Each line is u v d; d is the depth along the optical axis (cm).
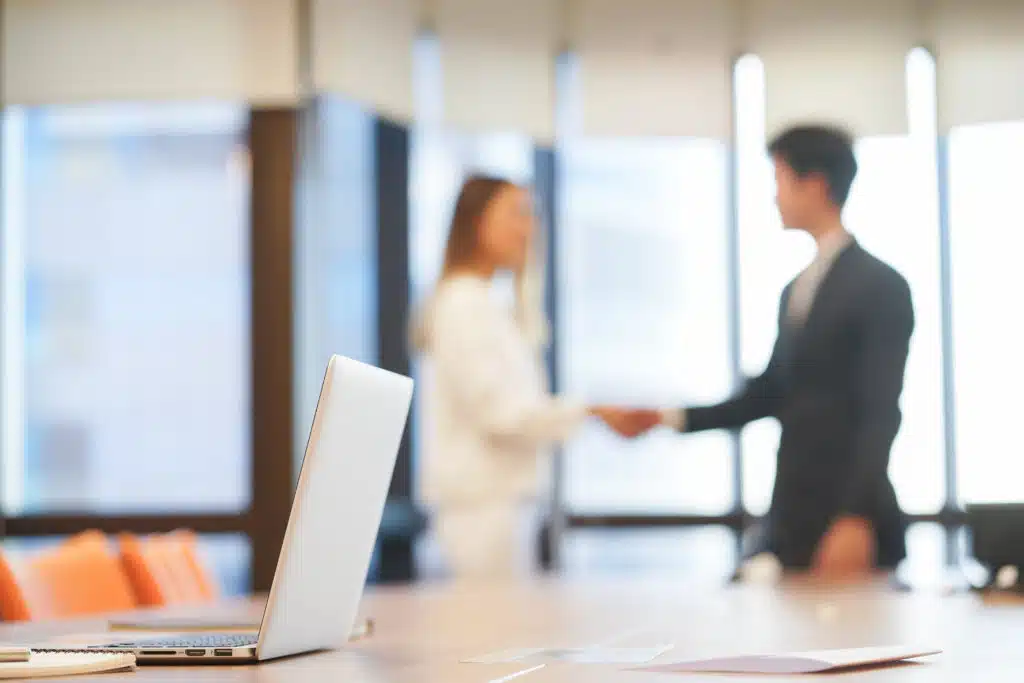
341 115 586
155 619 191
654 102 611
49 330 607
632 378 634
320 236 579
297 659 134
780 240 616
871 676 115
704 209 626
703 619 189
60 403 605
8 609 206
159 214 604
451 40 586
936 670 120
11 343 607
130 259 605
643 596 248
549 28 584
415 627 177
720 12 573
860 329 349
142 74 559
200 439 598
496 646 149
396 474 598
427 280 608
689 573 620
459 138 615
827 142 361
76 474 604
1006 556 245
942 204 595
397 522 593
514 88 605
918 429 597
